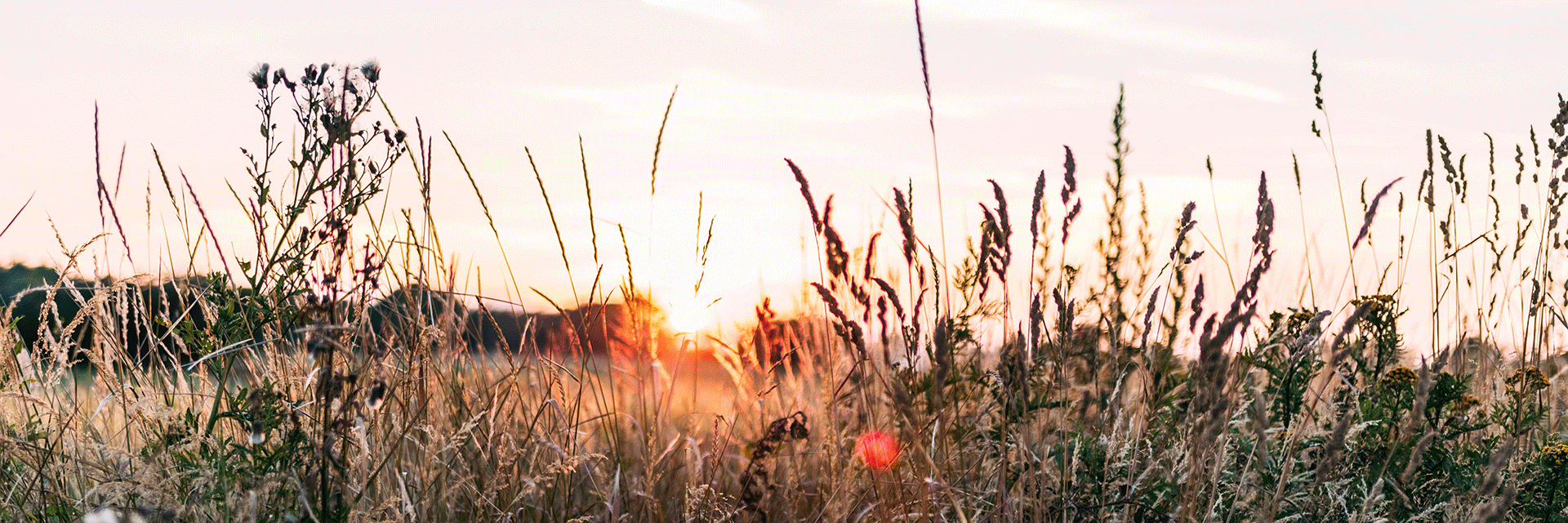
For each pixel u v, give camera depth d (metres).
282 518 2.11
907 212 2.31
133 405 2.38
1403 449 2.68
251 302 2.40
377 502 2.30
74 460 2.31
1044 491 2.32
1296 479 2.60
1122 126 2.89
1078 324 2.79
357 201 2.49
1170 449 2.53
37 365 2.48
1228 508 2.53
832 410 2.51
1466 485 2.64
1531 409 3.09
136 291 2.70
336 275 2.34
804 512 2.72
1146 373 2.55
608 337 2.87
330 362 2.06
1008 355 2.30
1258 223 2.14
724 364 3.02
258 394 2.00
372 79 2.53
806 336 3.03
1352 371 2.90
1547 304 3.73
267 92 2.45
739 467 2.95
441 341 2.77
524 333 2.88
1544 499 2.66
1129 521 2.29
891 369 2.46
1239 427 2.84
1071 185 2.50
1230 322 2.09
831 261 2.24
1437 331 3.80
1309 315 2.78
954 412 2.57
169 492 2.08
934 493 2.35
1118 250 2.91
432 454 2.34
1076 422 2.57
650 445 2.65
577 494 2.76
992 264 2.36
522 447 2.55
